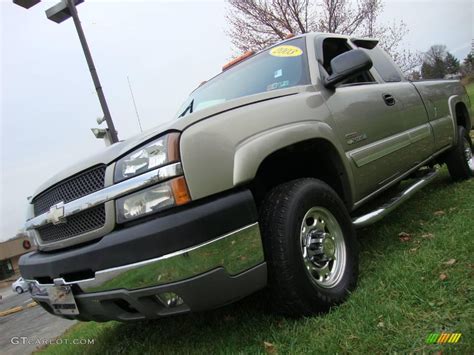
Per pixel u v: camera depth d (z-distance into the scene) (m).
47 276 2.36
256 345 2.26
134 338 3.07
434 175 4.27
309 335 2.18
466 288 2.23
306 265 2.38
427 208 4.12
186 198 1.95
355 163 2.98
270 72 3.36
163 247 1.89
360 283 2.67
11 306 19.55
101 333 3.71
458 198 4.17
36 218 2.54
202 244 1.92
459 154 4.91
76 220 2.26
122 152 2.17
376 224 4.01
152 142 2.09
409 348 1.86
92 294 2.13
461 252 2.69
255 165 2.19
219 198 2.05
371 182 3.21
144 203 1.99
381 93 3.60
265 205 2.37
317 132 2.64
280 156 2.64
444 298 2.19
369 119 3.27
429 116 4.35
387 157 3.39
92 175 2.26
